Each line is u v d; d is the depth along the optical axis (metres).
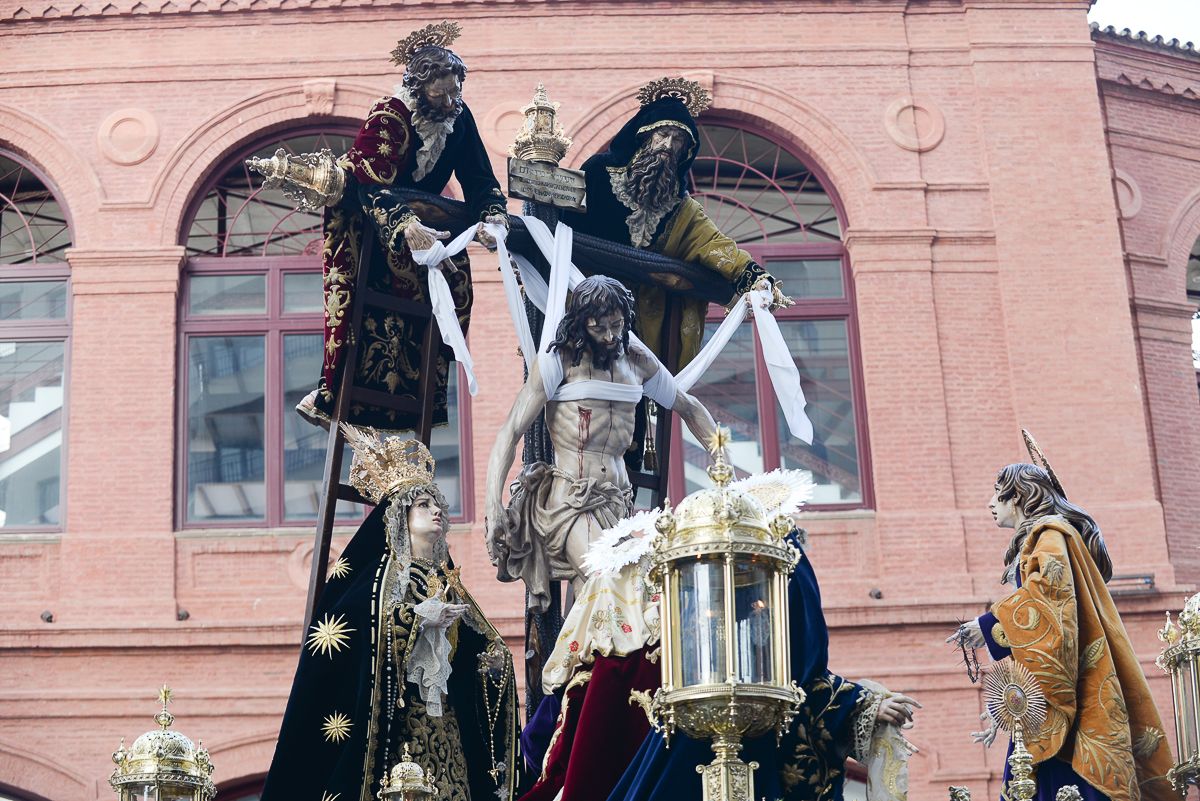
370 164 10.06
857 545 24.44
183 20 26.28
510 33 26.38
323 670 8.56
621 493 9.55
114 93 26.03
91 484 24.39
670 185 10.87
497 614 23.39
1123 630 8.34
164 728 8.28
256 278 25.75
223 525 24.56
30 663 23.45
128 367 24.88
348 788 8.35
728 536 6.69
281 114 25.95
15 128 25.88
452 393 24.91
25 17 26.20
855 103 26.45
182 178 25.67
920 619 23.86
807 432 10.66
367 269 10.33
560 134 10.87
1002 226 25.94
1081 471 24.84
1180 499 25.39
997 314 25.58
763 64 26.55
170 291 25.19
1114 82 27.44
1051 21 26.98
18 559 24.12
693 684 6.60
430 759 8.51
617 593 8.02
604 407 9.58
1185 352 26.31
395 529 8.89
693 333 11.02
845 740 7.43
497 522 9.38
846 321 25.73
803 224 26.22
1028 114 26.52
